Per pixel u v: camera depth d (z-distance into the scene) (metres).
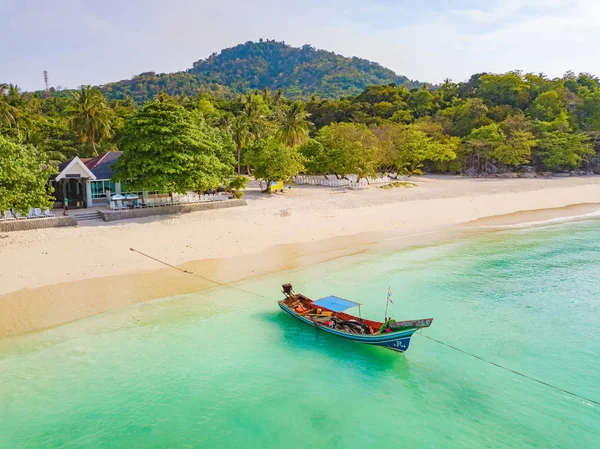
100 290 26.11
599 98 118.75
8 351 19.56
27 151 36.34
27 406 16.12
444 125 113.56
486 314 24.56
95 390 17.17
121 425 15.28
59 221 38.94
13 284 26.09
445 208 54.69
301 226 43.03
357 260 33.72
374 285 28.67
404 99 142.50
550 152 100.94
